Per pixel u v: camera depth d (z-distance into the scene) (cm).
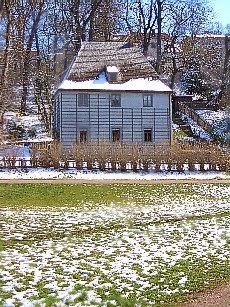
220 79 7881
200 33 7638
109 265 1502
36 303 1154
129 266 1497
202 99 7644
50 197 2919
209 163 4041
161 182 3538
